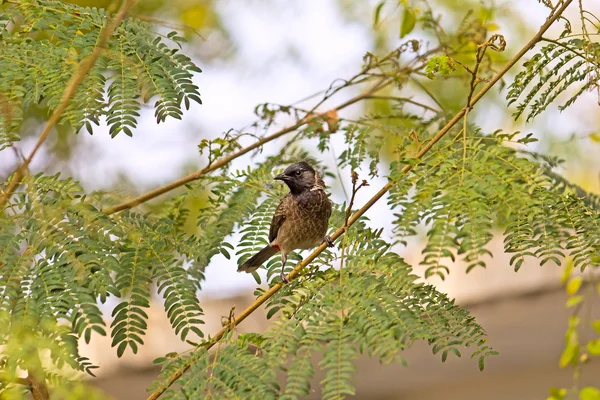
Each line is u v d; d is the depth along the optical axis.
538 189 7.24
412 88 16.47
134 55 8.25
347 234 7.99
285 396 5.95
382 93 16.53
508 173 7.34
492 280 11.45
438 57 8.07
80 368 6.22
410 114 12.09
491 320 11.54
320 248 8.32
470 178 7.23
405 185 7.54
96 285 6.73
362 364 12.08
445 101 16.23
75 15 8.77
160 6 15.42
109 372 11.50
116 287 7.18
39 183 7.69
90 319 6.37
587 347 6.12
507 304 11.43
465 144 7.60
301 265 8.28
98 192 7.73
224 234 9.09
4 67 8.02
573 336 6.25
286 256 8.93
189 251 8.28
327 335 6.32
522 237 6.88
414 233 7.72
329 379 5.95
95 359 11.55
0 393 6.27
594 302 10.58
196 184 9.70
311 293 7.21
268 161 11.13
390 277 7.00
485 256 11.65
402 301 6.80
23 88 7.93
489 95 15.59
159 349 11.59
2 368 6.31
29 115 15.16
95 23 8.62
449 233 6.63
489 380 11.93
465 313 6.96
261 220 9.34
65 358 6.12
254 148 10.58
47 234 7.09
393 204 7.78
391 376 12.03
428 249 6.59
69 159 16.08
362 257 7.33
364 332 6.32
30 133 15.43
